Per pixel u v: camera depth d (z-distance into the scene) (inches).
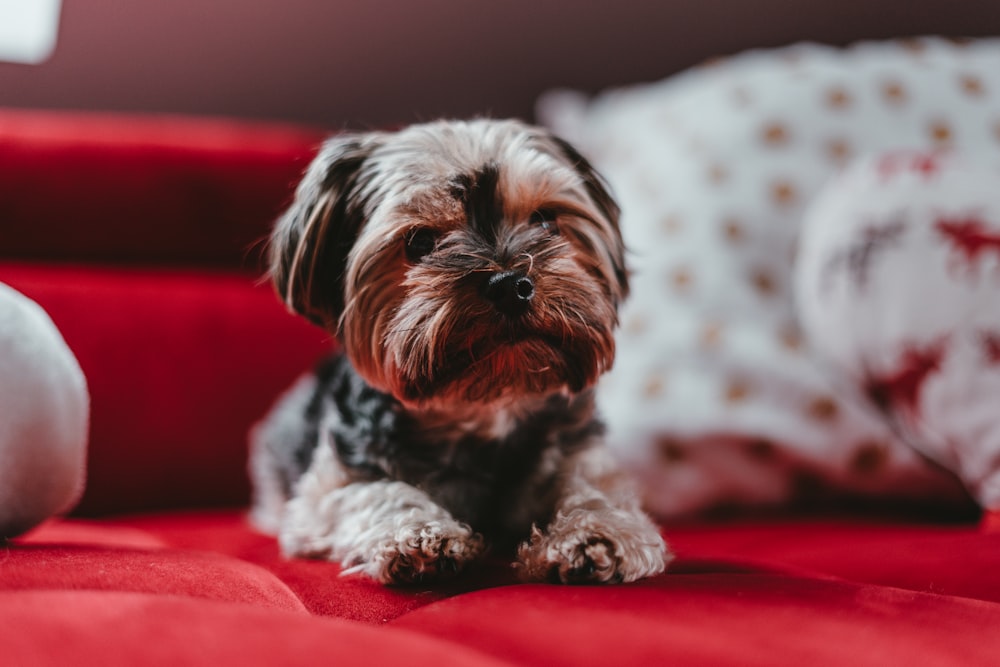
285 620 35.4
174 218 102.5
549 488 66.4
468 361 63.4
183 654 30.9
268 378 100.4
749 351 90.1
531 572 54.2
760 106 106.0
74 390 57.3
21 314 56.0
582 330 64.5
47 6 126.3
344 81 135.6
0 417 52.2
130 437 95.1
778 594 45.0
